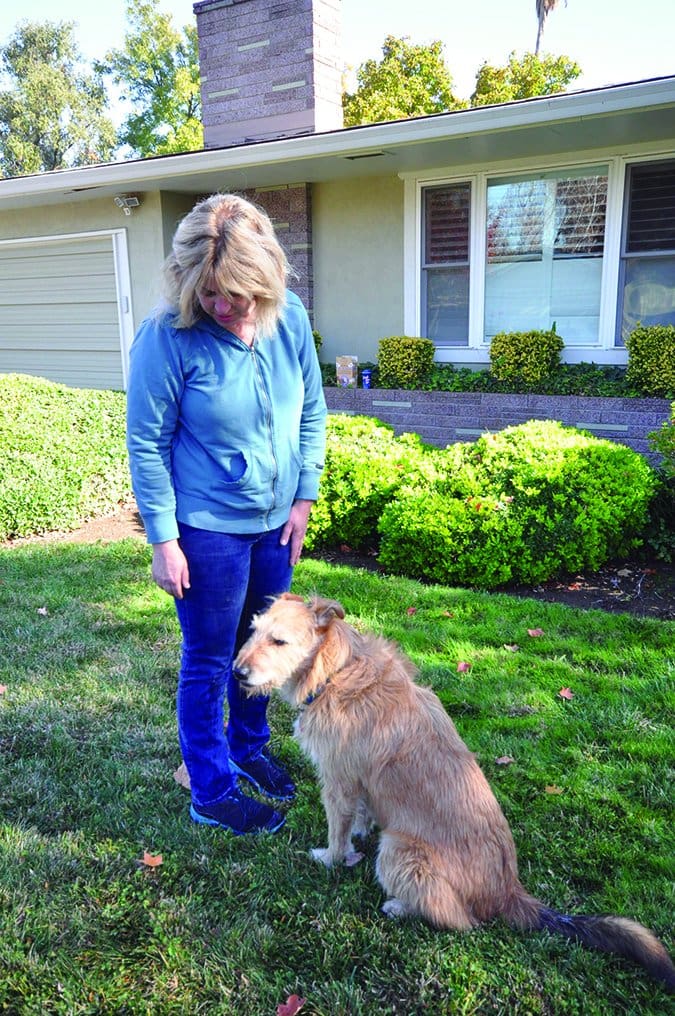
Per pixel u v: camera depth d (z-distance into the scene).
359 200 9.27
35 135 40.88
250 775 3.00
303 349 2.65
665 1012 1.98
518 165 8.10
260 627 2.43
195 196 10.40
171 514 2.40
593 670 3.89
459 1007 1.99
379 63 25.50
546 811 2.79
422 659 4.03
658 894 2.39
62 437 7.00
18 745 3.25
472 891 2.18
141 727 3.39
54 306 11.71
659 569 5.55
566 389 7.74
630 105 6.05
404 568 5.51
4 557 5.91
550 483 5.34
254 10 10.80
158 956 2.17
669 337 7.07
